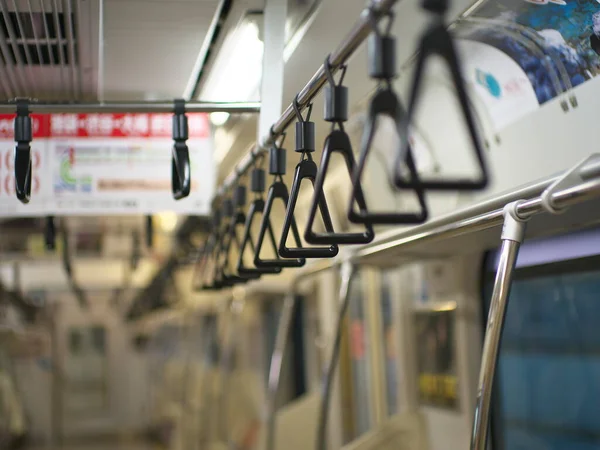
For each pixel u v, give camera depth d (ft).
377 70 5.50
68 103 9.57
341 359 23.29
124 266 41.50
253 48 10.72
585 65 10.34
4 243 26.27
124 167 14.01
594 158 6.98
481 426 7.59
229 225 13.03
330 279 23.59
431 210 15.43
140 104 9.90
